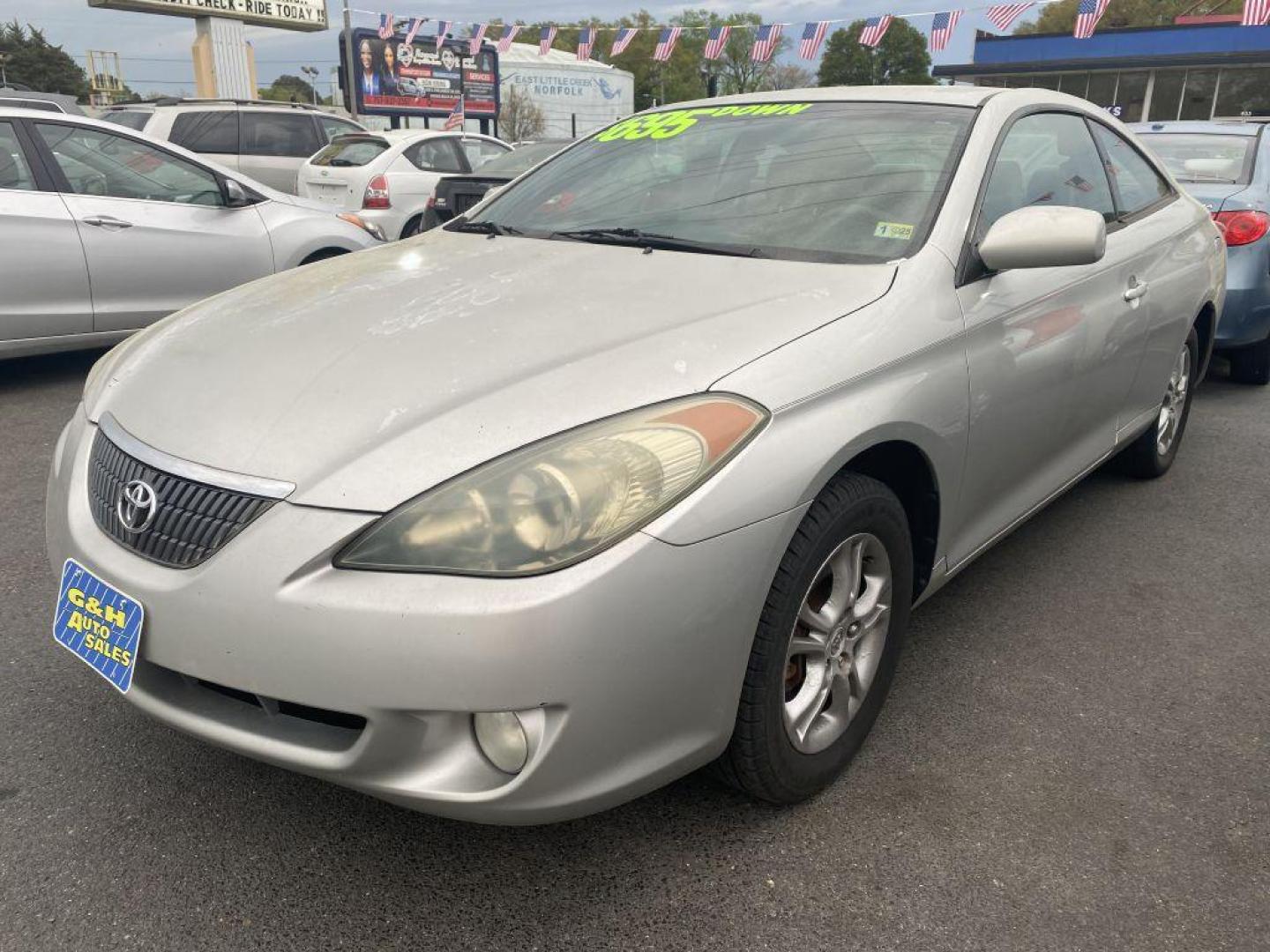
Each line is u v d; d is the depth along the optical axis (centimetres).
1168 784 234
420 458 171
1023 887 200
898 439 214
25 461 443
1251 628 311
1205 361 451
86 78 6962
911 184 264
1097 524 393
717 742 191
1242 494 429
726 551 177
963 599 327
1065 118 339
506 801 167
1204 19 2930
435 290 238
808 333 206
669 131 326
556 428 175
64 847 206
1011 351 258
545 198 314
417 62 2942
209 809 219
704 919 191
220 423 189
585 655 164
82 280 555
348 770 171
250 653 171
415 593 163
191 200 607
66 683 265
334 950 183
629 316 212
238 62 2759
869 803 225
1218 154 609
